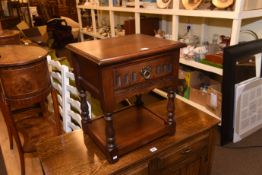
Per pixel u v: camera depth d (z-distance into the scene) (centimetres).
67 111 183
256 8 173
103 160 99
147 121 117
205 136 121
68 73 169
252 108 190
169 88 104
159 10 228
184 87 229
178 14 208
